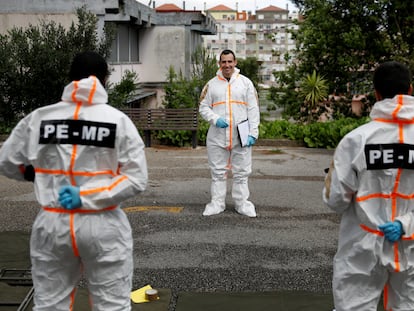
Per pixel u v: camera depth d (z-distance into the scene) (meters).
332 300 4.41
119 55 19.03
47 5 15.88
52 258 3.07
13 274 4.93
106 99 3.13
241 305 4.32
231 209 7.35
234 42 75.75
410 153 2.96
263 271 5.09
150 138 13.24
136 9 18.31
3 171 3.21
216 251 5.66
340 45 16.12
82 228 2.99
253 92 6.94
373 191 3.02
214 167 7.05
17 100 12.79
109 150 3.04
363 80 16.78
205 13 23.19
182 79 15.70
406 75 3.05
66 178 3.03
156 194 8.23
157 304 4.34
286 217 6.96
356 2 15.40
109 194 3.00
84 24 13.00
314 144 12.95
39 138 3.05
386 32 15.64
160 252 5.63
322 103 17.38
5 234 6.14
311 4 16.16
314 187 8.71
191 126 12.91
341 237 3.18
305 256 5.51
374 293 3.10
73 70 3.18
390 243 3.00
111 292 3.11
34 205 7.53
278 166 10.59
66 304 3.18
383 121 3.02
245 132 6.86
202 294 4.54
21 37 12.65
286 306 4.30
